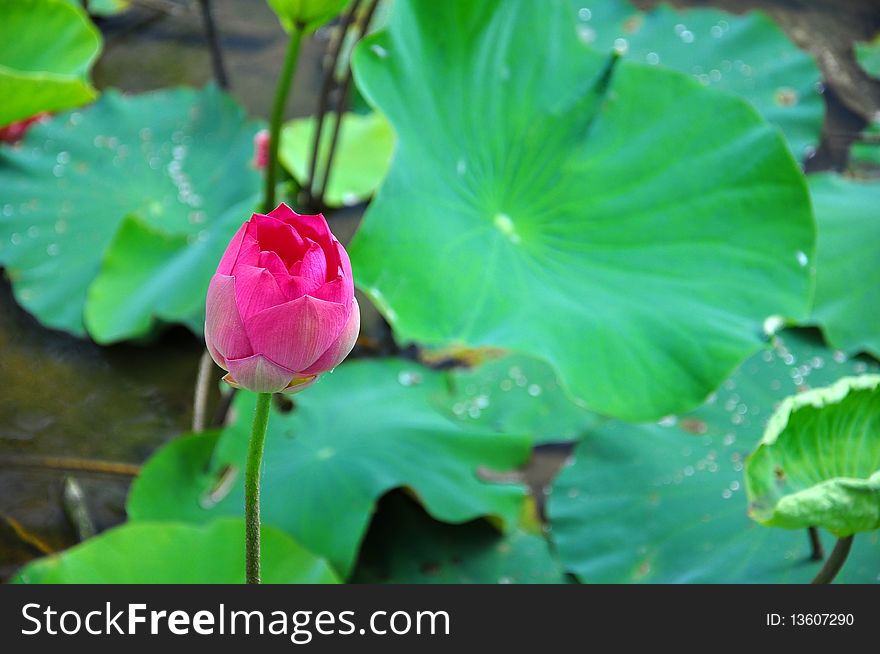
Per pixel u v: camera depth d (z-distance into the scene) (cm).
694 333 200
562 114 211
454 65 207
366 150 251
